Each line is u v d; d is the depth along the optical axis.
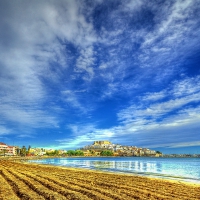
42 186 19.38
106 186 22.42
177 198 17.20
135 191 19.91
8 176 27.02
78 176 31.45
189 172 54.12
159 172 51.38
